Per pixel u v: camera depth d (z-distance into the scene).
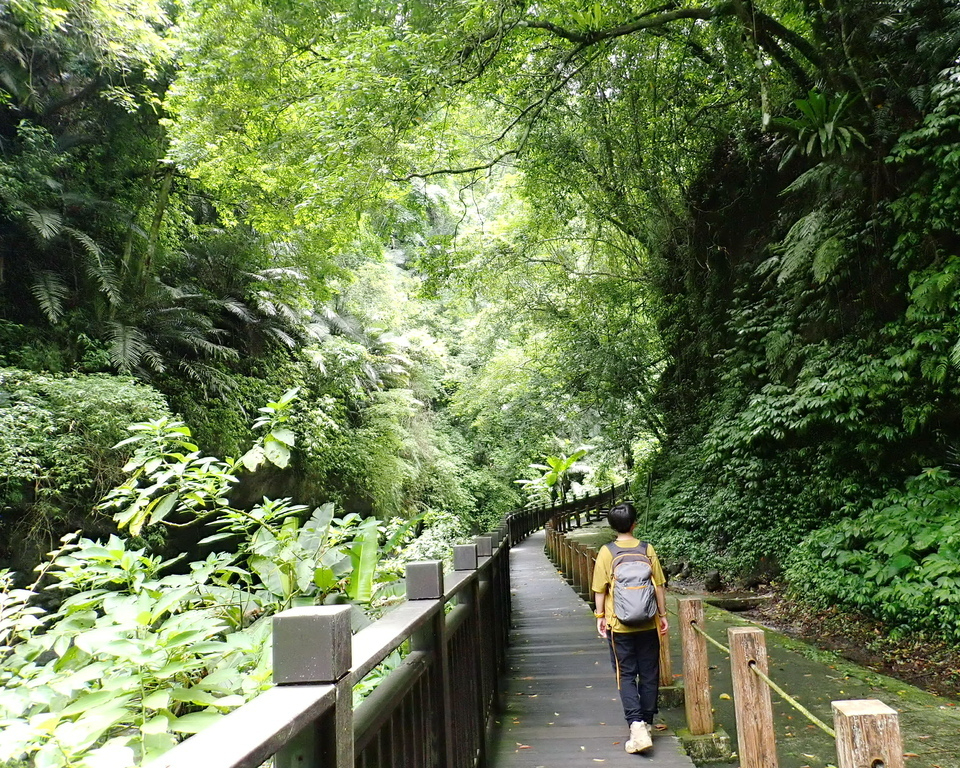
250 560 3.33
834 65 8.72
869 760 1.73
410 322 24.09
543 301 16.55
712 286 13.03
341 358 16.45
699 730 3.83
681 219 13.77
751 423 9.92
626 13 8.91
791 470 10.15
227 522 3.62
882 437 8.48
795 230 9.68
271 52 9.05
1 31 10.47
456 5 7.54
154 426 3.53
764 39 8.76
